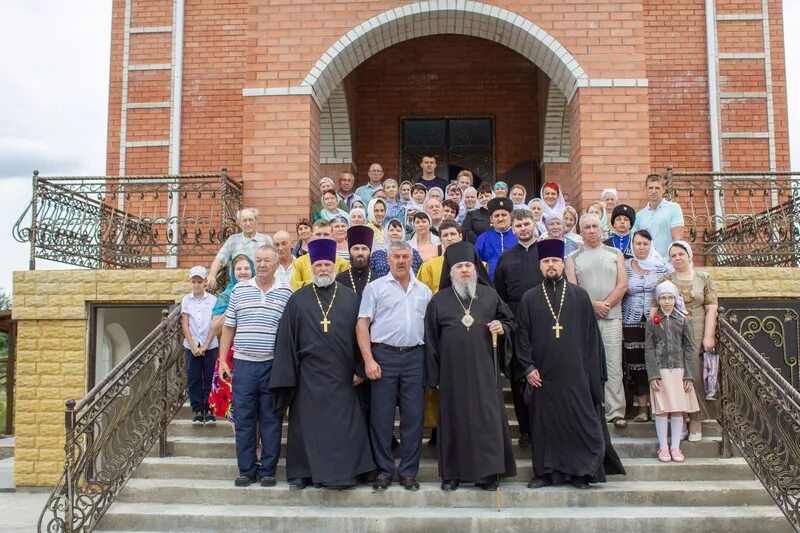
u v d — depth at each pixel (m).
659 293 6.58
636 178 9.23
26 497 8.39
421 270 6.89
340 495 6.02
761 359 6.13
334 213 8.78
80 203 8.97
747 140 11.82
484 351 6.02
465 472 5.87
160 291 8.75
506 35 9.76
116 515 5.89
